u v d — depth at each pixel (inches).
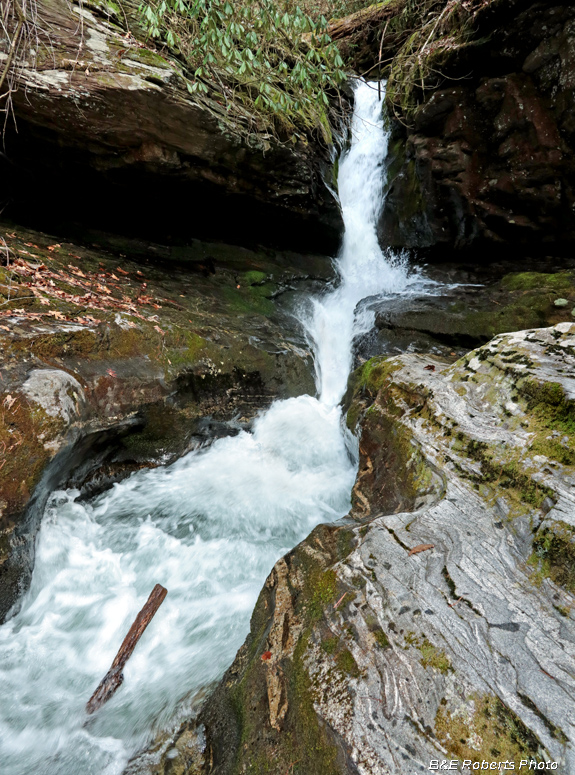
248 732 83.2
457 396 134.5
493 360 134.5
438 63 266.5
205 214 258.1
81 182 220.2
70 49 181.3
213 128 206.2
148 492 170.6
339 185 333.7
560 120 230.4
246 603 132.0
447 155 272.8
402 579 89.5
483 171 265.7
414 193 308.2
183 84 200.8
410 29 307.7
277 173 247.3
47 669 111.6
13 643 115.6
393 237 330.0
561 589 80.6
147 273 238.7
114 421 155.5
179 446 183.8
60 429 126.4
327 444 204.7
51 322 157.2
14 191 219.3
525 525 92.6
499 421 117.0
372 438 156.3
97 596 132.6
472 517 100.6
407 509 117.2
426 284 300.2
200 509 171.0
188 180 225.8
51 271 192.7
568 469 94.5
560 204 246.2
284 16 208.7
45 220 238.2
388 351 247.9
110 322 170.7
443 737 65.0
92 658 116.1
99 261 225.8
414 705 69.6
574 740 60.1
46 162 207.3
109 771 89.4
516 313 230.7
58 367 143.1
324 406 231.6
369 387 188.5
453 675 71.6
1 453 116.1
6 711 102.1
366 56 354.6
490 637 75.6
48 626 122.4
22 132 191.6
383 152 337.7
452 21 261.7
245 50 200.8
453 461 117.5
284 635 92.7
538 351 126.1
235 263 278.2
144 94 184.7
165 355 178.5
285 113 255.3
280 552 155.8
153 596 118.0
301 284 294.2
